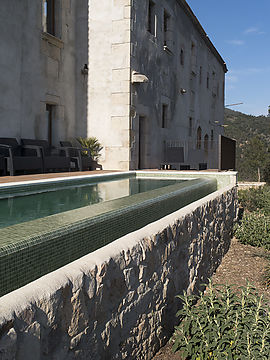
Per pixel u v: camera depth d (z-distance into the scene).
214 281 5.01
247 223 7.80
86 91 11.36
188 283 3.80
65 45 10.88
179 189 4.93
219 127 25.92
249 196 12.27
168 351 3.01
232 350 2.69
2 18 8.48
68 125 11.13
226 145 11.22
